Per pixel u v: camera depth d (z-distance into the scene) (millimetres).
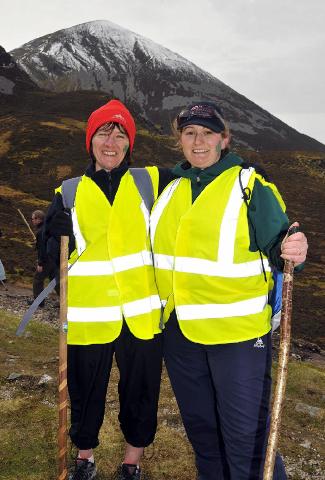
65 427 3184
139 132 135250
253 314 2938
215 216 2910
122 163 3539
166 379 7020
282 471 3100
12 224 46406
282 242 2695
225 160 3029
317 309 36531
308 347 14602
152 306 3328
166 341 3299
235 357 2941
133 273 3305
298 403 7059
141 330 3283
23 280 20672
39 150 106312
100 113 3338
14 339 8406
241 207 2871
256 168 2969
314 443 5668
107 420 5031
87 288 3309
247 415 2941
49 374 6641
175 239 3115
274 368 9023
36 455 4176
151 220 3281
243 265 2916
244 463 2986
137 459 3641
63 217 3201
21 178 91188
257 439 2967
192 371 3158
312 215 91062
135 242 3320
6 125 125562
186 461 4363
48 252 3449
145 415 3514
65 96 174250
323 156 154500
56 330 9617
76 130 121812
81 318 3326
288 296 2631
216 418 3207
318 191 114562
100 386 3473
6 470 3945
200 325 2990
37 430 4629
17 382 6008
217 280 2930
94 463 3734
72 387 3512
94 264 3309
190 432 3287
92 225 3301
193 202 3068
